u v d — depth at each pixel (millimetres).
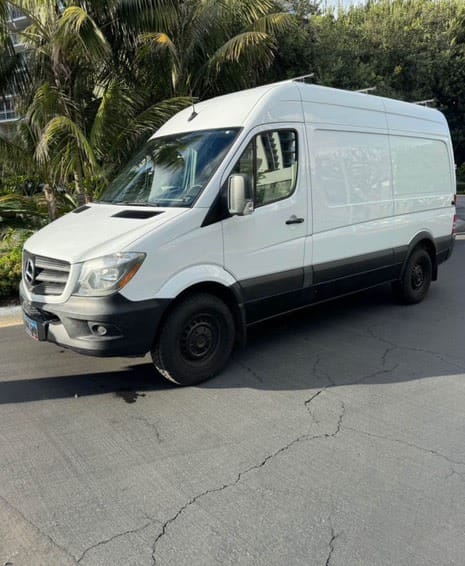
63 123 7844
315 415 3932
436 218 7285
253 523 2758
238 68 10406
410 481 3104
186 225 4238
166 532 2699
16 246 8477
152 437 3645
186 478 3166
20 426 3822
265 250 4871
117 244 3992
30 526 2760
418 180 6898
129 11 9078
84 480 3162
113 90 8578
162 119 8883
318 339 5680
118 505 2924
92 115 9602
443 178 7449
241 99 5109
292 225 5090
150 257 4016
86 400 4227
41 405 4145
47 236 4586
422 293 7215
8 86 9406
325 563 2473
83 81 9500
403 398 4207
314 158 5312
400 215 6574
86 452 3469
